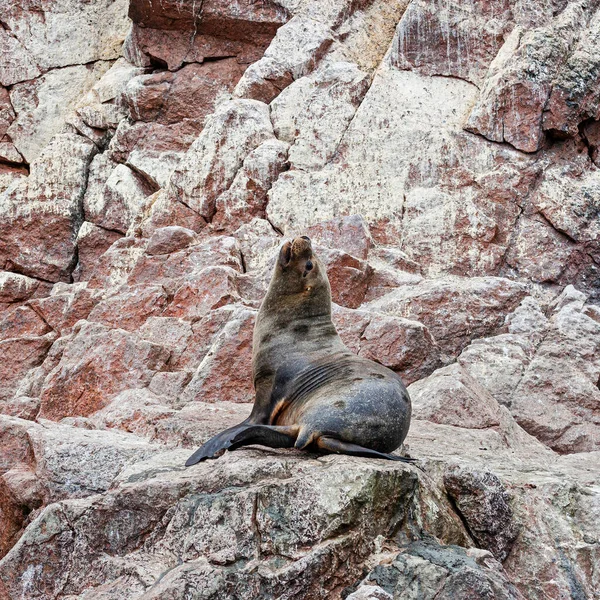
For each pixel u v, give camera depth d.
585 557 8.37
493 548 8.31
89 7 23.30
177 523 7.80
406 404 8.42
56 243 20.05
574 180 17.19
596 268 16.52
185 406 11.96
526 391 13.25
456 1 18.97
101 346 14.18
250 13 20.52
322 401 8.29
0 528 10.13
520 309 14.62
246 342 13.55
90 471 9.72
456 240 16.61
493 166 17.41
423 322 14.59
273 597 7.17
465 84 18.53
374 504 7.62
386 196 17.23
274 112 18.73
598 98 17.42
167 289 15.64
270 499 7.61
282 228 17.17
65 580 7.85
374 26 20.39
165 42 21.23
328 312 9.32
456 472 8.45
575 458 11.12
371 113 18.08
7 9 23.12
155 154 20.06
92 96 21.81
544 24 18.78
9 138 22.75
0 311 19.42
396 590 7.25
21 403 14.33
